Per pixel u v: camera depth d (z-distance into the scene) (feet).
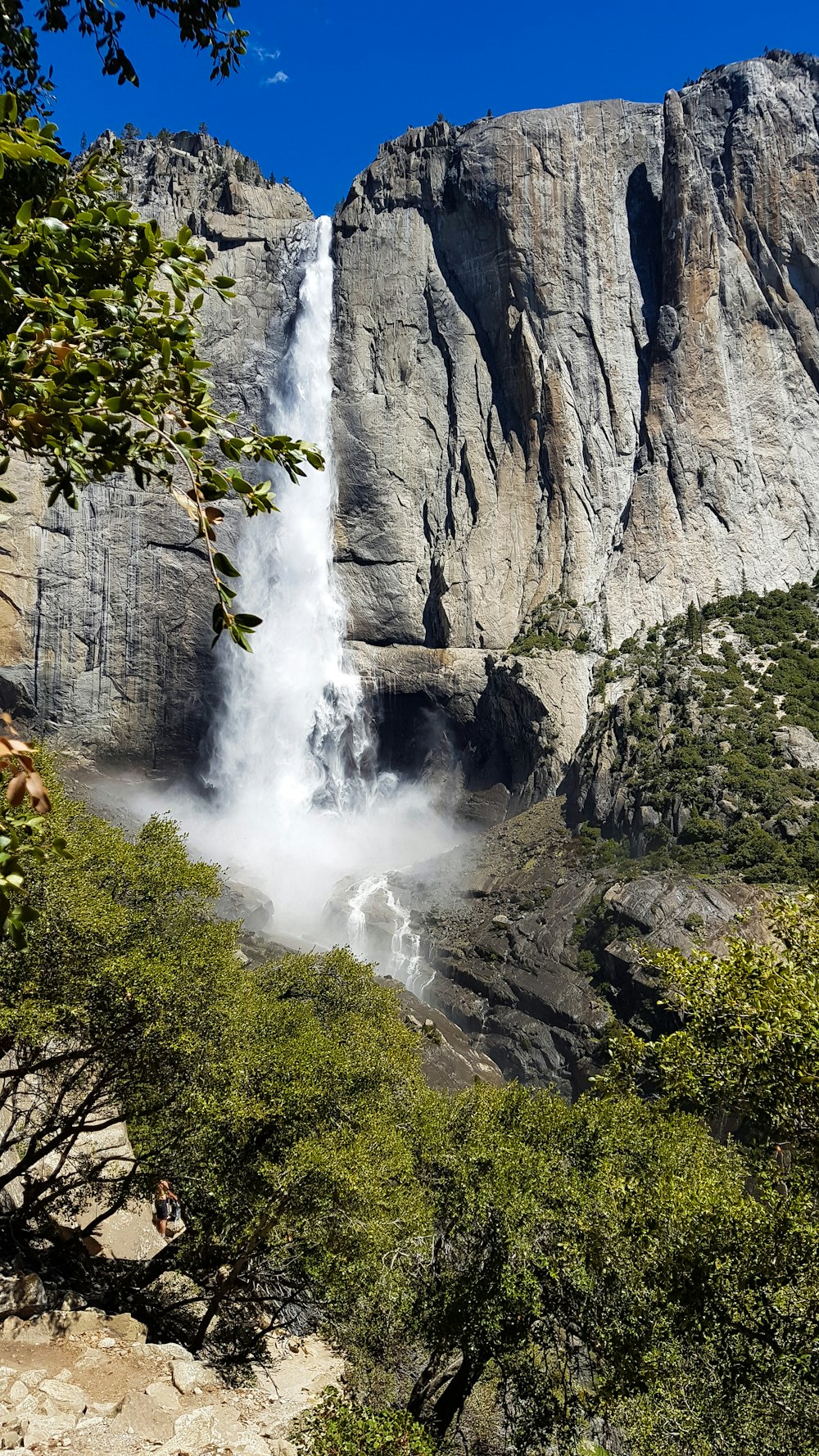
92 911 53.06
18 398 14.08
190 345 15.70
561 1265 49.98
